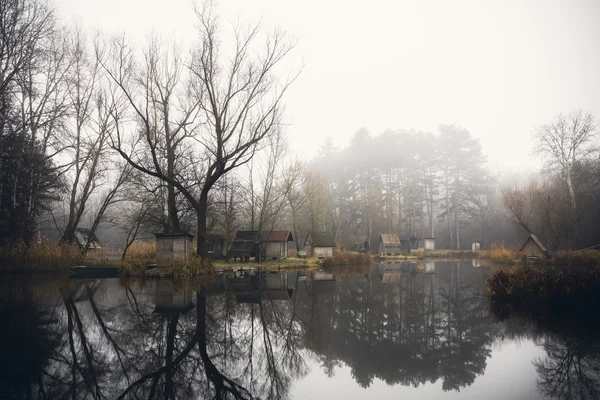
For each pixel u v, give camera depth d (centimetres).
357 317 1256
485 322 1179
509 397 609
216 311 1301
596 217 4256
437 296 1733
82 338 922
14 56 2419
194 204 2516
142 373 703
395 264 4294
